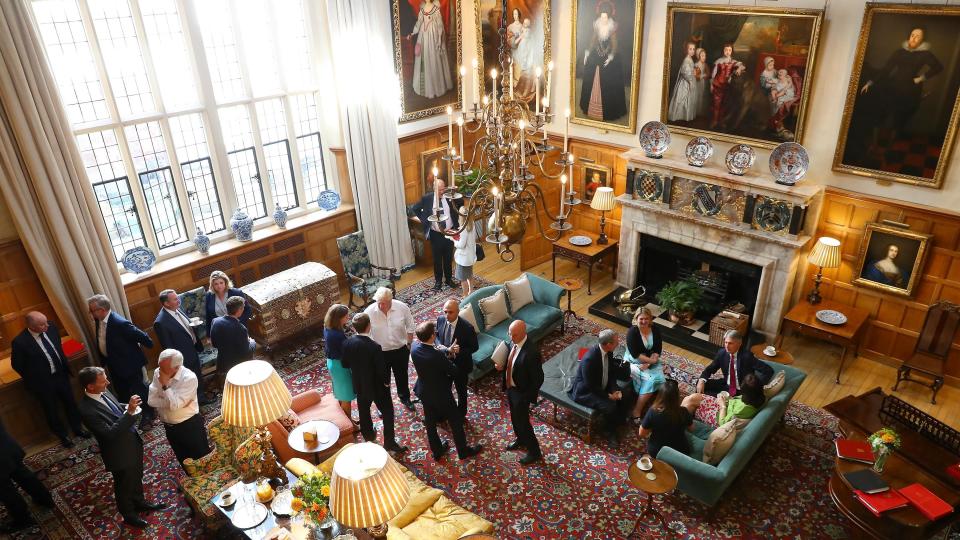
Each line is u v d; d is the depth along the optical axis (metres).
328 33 9.16
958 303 7.26
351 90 9.22
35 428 7.16
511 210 4.60
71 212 7.12
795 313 8.00
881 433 5.38
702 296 9.05
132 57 7.85
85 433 7.26
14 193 6.82
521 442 6.64
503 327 8.26
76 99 7.52
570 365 7.50
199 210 8.91
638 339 7.23
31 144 6.73
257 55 8.91
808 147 7.77
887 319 7.89
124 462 5.75
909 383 7.73
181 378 5.95
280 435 6.14
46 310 7.48
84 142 7.69
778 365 6.85
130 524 6.01
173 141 8.37
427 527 5.23
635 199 9.23
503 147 4.66
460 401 7.18
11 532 6.00
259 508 5.26
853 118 7.22
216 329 7.20
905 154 7.04
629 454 6.74
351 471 3.99
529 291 8.75
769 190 7.80
